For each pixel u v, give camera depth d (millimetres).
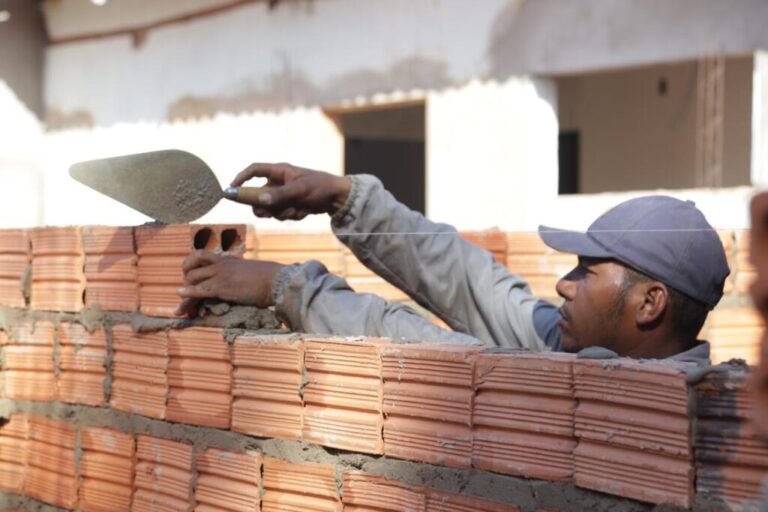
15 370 3250
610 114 10188
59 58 12094
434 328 2688
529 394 1989
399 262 3049
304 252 4438
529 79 7117
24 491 3268
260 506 2469
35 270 3174
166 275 2752
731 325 4477
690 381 1735
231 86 9750
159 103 10648
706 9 5910
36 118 12320
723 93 7902
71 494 3045
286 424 2404
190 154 2688
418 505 2162
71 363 3066
